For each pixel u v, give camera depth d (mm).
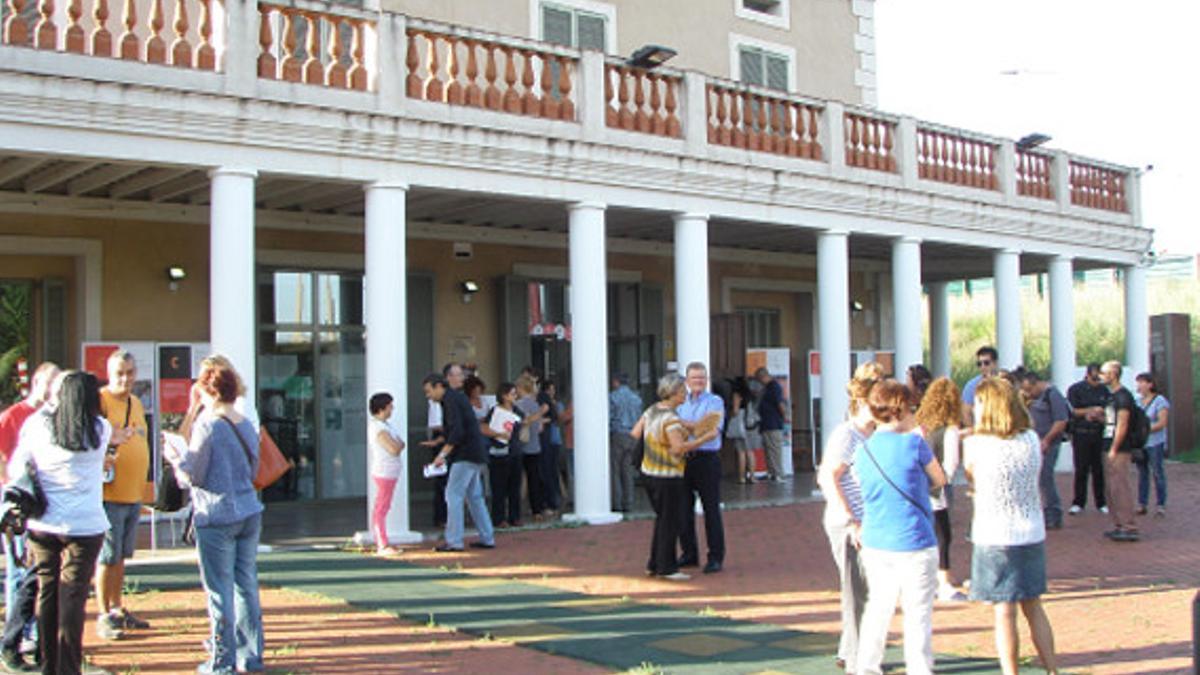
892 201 15547
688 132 13469
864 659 5703
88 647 6805
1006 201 17281
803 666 6266
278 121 10367
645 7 17234
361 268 14875
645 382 17078
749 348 19688
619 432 13422
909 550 5562
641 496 15102
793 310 20656
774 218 14320
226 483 6047
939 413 8133
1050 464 11648
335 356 14766
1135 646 6750
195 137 10023
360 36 11227
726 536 11453
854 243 18062
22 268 12727
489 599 8266
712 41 18109
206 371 6137
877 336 21328
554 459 13406
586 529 11930
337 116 10695
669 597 8375
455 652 6734
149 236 13281
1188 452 21250
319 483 14492
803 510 13453
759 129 14430
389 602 8156
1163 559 9898
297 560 9930
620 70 13109
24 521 5656
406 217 15055
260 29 10617
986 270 21234
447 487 10523
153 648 6789
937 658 6469
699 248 13500
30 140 9266
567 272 16922
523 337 16281
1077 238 18641
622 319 17594
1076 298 34312
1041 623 5738
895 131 15969
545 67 12469
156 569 9367
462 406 10492
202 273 13656
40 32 9445
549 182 12289
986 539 5684
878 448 5676
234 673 6074
